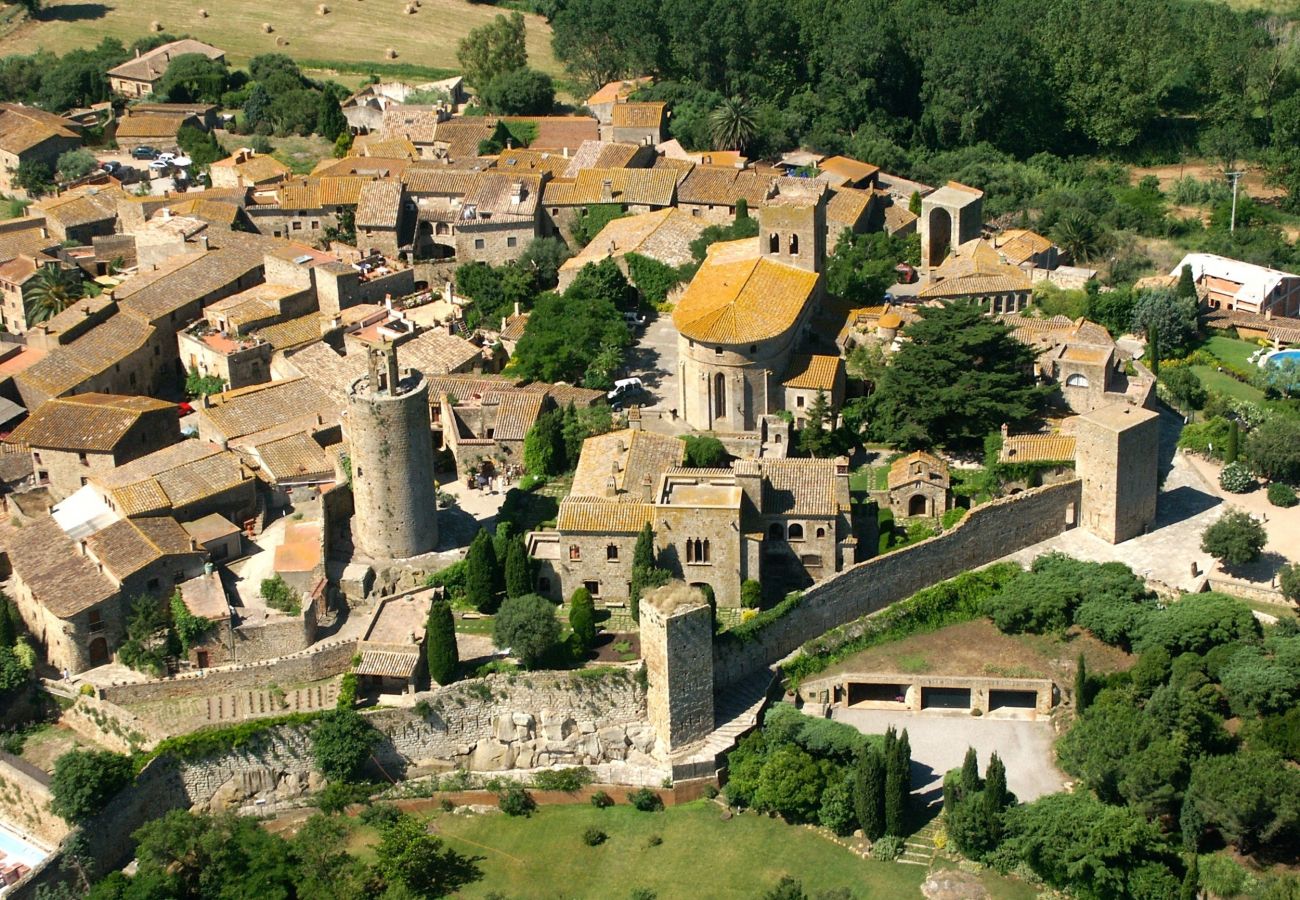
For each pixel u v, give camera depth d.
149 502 170.88
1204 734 150.62
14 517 179.88
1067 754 151.88
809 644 166.50
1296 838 144.50
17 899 140.25
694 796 154.62
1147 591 170.25
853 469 187.38
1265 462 190.75
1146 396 197.75
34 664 161.25
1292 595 167.12
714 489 169.75
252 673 156.75
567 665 159.12
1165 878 140.62
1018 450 184.00
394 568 171.00
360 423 168.00
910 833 149.25
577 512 168.00
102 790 145.00
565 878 146.38
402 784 155.75
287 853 144.75
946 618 172.50
